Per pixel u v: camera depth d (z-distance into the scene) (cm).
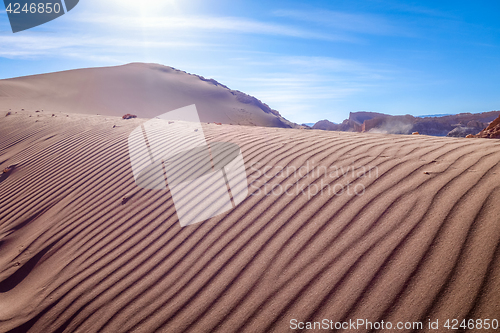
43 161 588
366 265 201
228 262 238
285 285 204
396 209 242
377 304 175
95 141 631
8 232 392
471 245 190
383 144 401
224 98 5250
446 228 209
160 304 218
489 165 273
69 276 274
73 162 545
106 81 4122
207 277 230
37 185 495
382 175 299
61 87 3459
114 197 389
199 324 195
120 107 3503
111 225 333
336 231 238
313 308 184
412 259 194
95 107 3173
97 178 457
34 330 230
